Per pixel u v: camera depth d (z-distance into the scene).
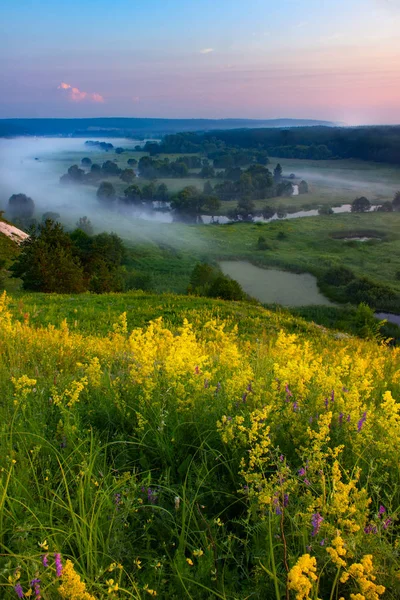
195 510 2.75
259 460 2.80
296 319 22.41
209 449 3.30
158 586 2.21
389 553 2.22
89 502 2.63
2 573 2.00
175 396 3.99
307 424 3.48
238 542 2.64
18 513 2.55
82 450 3.17
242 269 171.75
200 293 45.34
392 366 8.41
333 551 2.01
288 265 172.75
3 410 3.85
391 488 2.90
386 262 185.75
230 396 3.86
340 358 8.12
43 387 4.52
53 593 2.05
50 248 33.78
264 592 2.20
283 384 4.02
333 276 148.12
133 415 3.94
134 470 3.06
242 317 20.83
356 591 2.12
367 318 32.41
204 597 2.22
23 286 32.22
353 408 3.65
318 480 2.70
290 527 2.47
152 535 2.66
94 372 4.66
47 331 8.51
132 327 17.03
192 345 5.42
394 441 3.11
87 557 2.17
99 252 46.50
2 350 6.36
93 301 21.70
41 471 3.04
